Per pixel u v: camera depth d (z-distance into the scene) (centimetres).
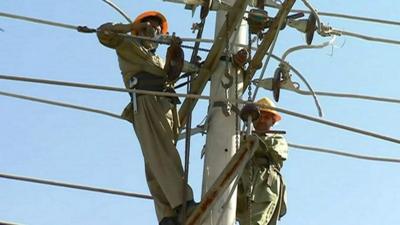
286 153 1111
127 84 1038
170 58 1003
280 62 1034
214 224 928
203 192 954
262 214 1075
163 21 1100
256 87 997
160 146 988
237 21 980
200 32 1038
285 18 995
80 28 1028
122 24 1023
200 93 1032
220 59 1002
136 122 1009
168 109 1016
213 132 977
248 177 1087
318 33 1070
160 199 984
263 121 1147
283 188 1116
